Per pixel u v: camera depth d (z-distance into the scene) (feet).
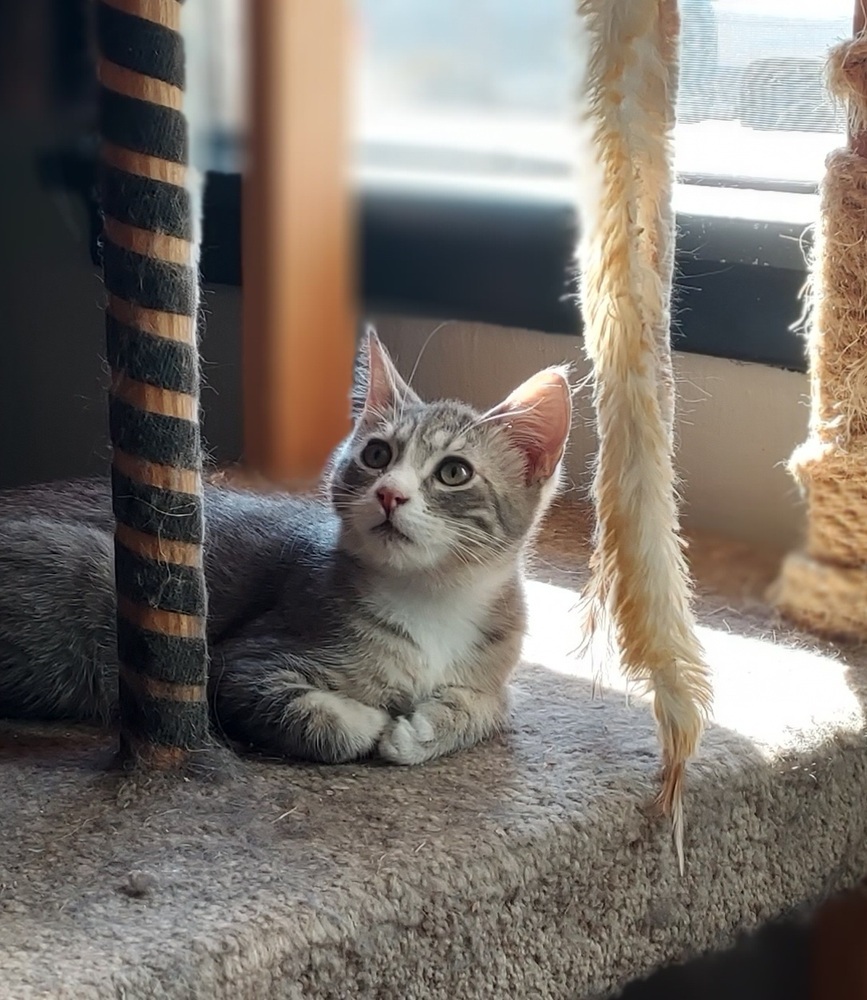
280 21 6.38
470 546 3.75
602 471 3.22
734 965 3.86
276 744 3.56
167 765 3.42
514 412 3.90
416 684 3.74
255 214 6.46
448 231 6.43
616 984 3.37
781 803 3.61
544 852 3.13
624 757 3.57
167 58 3.06
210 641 3.97
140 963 2.60
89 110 6.40
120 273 3.18
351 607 3.78
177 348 3.22
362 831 3.13
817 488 4.54
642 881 3.34
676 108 3.23
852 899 3.90
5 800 3.26
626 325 3.11
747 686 4.07
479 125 6.79
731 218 5.06
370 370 4.14
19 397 6.79
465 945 3.01
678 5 3.11
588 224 3.11
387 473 3.76
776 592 4.85
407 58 7.09
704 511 5.52
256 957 2.68
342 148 6.66
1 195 6.53
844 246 4.27
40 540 3.99
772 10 5.11
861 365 4.33
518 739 3.70
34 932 2.69
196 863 2.97
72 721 3.90
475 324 6.30
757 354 5.10
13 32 6.35
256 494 4.75
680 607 3.26
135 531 3.30
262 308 6.46
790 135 5.18
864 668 4.26
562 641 4.45
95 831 3.11
